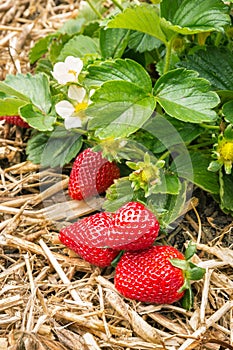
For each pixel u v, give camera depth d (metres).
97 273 0.52
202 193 0.57
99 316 0.50
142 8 0.53
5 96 0.57
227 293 0.51
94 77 0.54
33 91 0.57
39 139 0.59
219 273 0.52
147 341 0.49
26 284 0.52
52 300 0.51
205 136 0.57
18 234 0.54
